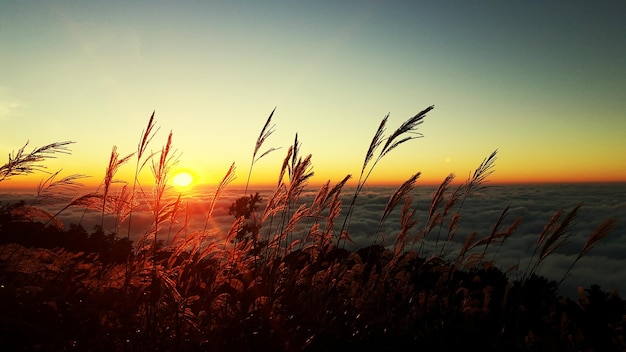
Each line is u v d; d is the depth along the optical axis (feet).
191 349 3.45
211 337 3.69
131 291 3.91
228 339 3.59
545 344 4.45
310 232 5.15
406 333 4.39
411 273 5.79
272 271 4.65
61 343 3.10
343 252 5.50
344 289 5.18
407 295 5.10
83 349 3.22
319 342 3.80
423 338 4.39
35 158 3.67
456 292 5.37
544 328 4.94
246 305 4.12
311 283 4.83
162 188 4.21
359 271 5.18
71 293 3.46
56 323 3.24
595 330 5.03
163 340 3.49
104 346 3.32
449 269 5.59
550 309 5.15
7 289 3.10
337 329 4.03
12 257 3.61
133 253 3.96
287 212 5.18
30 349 3.02
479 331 4.64
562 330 4.64
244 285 4.50
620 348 4.66
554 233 4.83
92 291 3.67
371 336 4.23
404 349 4.17
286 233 5.08
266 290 4.37
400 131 4.82
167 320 3.73
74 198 4.00
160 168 4.19
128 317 3.59
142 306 3.79
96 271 3.93
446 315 4.91
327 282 4.80
